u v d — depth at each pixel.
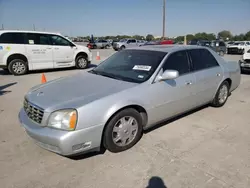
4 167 2.58
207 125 3.76
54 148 2.44
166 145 3.09
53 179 2.39
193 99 3.81
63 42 9.84
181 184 2.30
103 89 2.87
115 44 27.22
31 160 2.73
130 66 3.49
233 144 3.12
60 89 2.96
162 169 2.55
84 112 2.46
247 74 9.23
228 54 22.00
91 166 2.62
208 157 2.79
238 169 2.55
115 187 2.27
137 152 2.91
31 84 7.16
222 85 4.50
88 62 10.88
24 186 2.28
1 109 4.61
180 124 3.79
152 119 3.20
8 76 8.61
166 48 3.72
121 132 2.84
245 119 4.05
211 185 2.29
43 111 2.49
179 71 3.52
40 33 9.12
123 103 2.73
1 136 3.35
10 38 8.50
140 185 2.29
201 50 4.10
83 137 2.47
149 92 3.03
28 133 2.62
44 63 9.35
